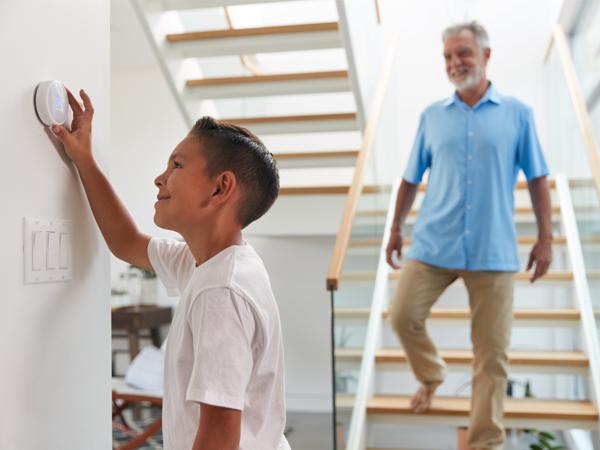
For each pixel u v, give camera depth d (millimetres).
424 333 3025
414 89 5844
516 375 5363
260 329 1138
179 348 1165
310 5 6133
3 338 1146
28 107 1229
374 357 3564
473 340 2854
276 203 4777
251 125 4574
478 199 2846
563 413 3115
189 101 4422
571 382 4836
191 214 1242
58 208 1321
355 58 4043
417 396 3174
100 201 1422
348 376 2963
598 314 3188
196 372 1067
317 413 5910
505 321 2812
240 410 1073
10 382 1163
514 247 2861
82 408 1396
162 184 1282
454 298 5520
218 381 1057
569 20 4816
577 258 3994
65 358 1337
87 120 1385
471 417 2824
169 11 4191
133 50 6180
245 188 1245
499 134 2852
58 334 1313
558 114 4965
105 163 1507
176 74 4258
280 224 4773
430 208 2959
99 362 1469
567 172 4617
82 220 1414
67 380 1342
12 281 1173
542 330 5391
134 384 4695
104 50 1516
